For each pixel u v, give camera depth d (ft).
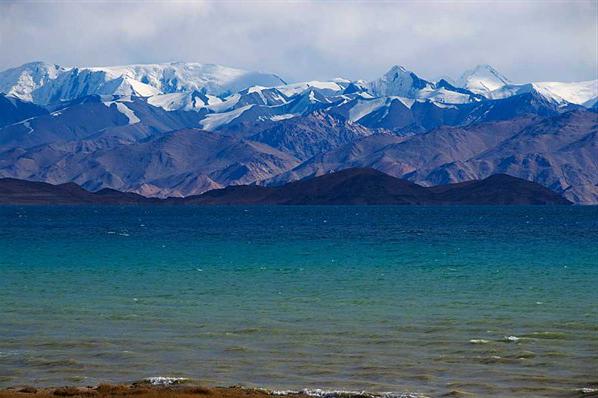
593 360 243.19
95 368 237.25
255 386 217.97
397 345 265.34
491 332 284.61
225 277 457.27
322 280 439.63
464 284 417.49
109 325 301.22
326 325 298.97
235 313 326.44
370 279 443.73
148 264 541.34
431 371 232.94
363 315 320.09
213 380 223.92
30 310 334.85
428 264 536.01
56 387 215.72
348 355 252.21
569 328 290.76
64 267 520.01
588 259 570.46
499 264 533.55
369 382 222.28
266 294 381.40
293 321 307.58
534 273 472.44
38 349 260.83
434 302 352.90
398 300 359.46
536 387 216.13
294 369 236.22
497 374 229.25
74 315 322.75
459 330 288.51
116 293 385.91
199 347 263.70
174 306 345.10
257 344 267.80
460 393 210.59
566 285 411.34
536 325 296.92
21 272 487.20
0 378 226.17
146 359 247.91
